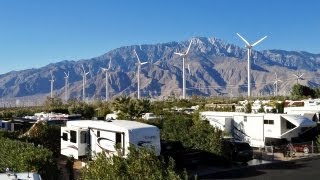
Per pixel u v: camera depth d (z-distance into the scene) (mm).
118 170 13805
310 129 42031
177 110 60188
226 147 33312
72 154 31891
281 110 60375
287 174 29266
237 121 42812
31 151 19969
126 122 30172
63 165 31141
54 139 36000
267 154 38531
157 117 45906
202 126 34562
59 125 39500
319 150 39312
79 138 31203
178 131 35562
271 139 40594
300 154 38562
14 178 13242
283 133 40031
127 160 14219
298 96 97625
